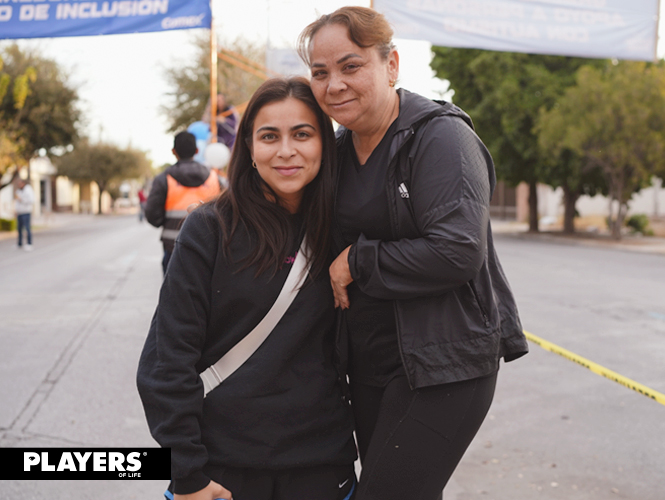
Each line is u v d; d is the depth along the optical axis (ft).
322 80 5.41
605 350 18.15
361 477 5.82
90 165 184.03
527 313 23.95
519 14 25.82
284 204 5.79
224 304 5.43
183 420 5.13
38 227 101.09
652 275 36.27
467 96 81.00
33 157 95.09
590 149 62.54
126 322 22.13
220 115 32.68
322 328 5.80
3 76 80.64
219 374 5.52
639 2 26.81
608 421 12.46
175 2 24.50
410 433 5.58
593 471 10.21
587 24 26.48
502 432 11.94
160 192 16.88
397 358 5.81
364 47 5.26
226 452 5.38
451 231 5.05
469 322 5.49
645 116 56.08
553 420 12.54
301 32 5.54
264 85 5.48
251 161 5.61
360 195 5.63
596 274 36.81
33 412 12.78
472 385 5.55
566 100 62.75
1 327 21.33
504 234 83.25
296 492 5.60
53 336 19.90
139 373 5.30
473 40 25.40
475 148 5.37
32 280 33.83
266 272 5.45
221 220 5.43
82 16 24.76
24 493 9.53
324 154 5.73
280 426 5.47
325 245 5.70
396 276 5.24
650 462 10.53
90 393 14.02
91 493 9.56
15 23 24.94
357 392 6.23
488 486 9.70
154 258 46.06
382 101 5.43
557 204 105.29
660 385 14.70
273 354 5.48
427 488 5.67
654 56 27.20
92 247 57.36
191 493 5.13
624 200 66.80
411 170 5.40
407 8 24.58
